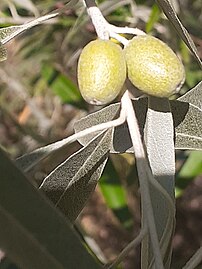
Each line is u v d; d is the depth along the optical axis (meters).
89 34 0.25
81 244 0.09
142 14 0.25
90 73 0.11
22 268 0.08
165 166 0.12
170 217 0.11
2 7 0.24
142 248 0.11
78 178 0.12
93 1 0.12
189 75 0.25
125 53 0.11
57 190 0.12
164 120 0.12
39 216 0.08
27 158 0.11
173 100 0.13
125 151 0.13
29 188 0.08
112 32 0.12
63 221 0.08
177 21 0.12
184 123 0.13
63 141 0.11
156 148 0.12
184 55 0.24
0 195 0.08
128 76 0.11
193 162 0.23
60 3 0.23
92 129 0.11
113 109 0.13
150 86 0.11
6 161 0.08
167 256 0.12
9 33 0.13
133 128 0.11
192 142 0.13
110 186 0.24
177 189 0.23
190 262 0.12
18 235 0.08
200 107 0.14
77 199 0.12
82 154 0.12
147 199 0.11
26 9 0.24
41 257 0.08
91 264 0.09
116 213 0.24
